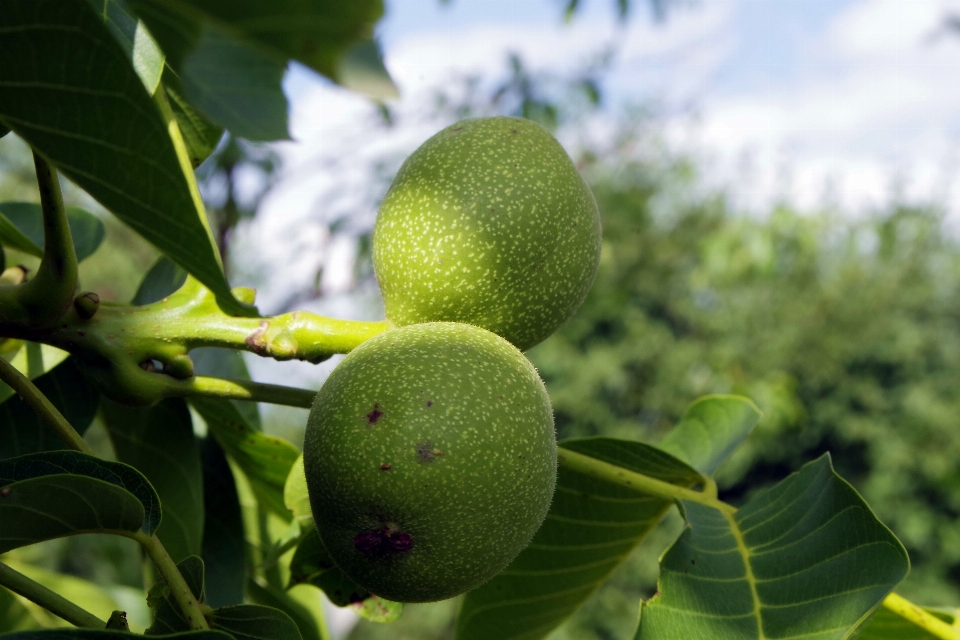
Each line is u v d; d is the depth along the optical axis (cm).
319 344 20
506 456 18
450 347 18
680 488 22
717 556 20
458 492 17
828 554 20
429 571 18
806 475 21
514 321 21
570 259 21
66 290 18
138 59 17
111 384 18
